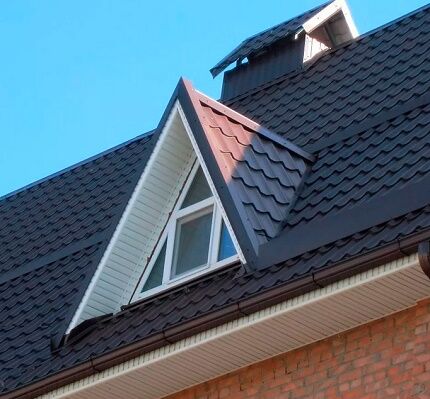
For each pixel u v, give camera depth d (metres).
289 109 18.94
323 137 17.25
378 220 14.30
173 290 16.08
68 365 15.47
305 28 21.33
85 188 21.47
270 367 14.62
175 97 16.48
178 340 14.55
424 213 13.82
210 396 15.03
